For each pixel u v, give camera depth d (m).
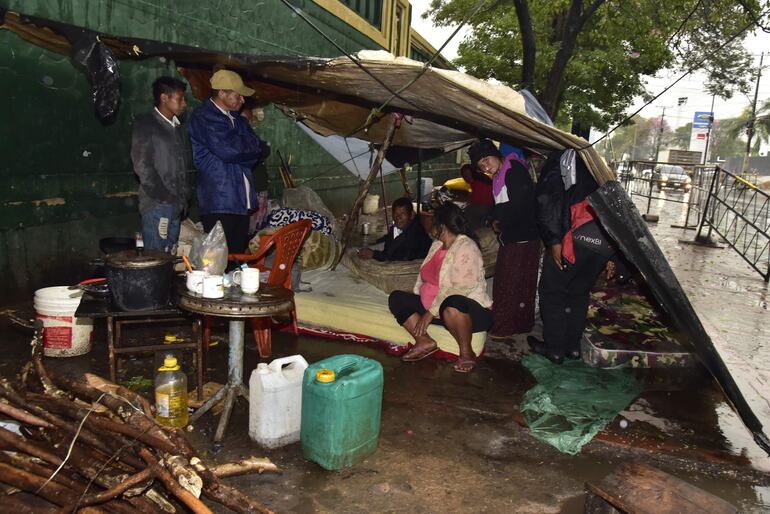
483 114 4.00
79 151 5.57
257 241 5.48
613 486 2.38
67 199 5.49
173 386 3.20
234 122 4.95
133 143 4.63
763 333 5.94
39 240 5.24
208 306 3.00
